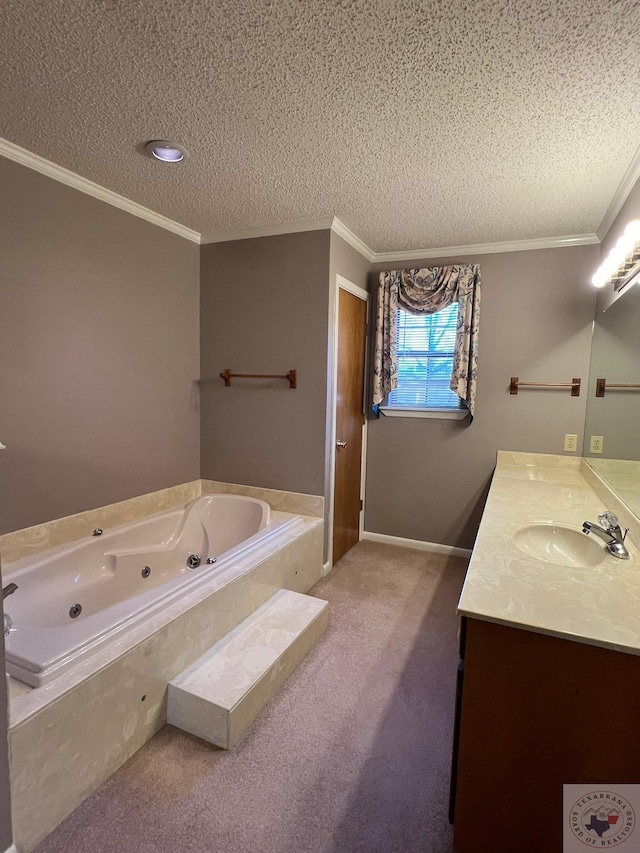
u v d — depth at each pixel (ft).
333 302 9.67
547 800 3.98
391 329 11.32
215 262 10.55
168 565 9.20
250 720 5.92
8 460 6.98
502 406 10.86
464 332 10.64
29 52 4.51
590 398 9.71
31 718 4.19
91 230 7.98
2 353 6.79
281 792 5.00
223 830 4.57
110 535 8.20
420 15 3.98
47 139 6.30
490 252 10.66
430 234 10.00
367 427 12.33
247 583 7.45
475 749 4.14
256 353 10.32
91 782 4.87
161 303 9.70
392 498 12.25
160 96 5.25
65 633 5.13
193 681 5.94
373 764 5.40
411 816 4.77
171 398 10.18
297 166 6.95
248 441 10.64
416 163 6.77
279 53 4.50
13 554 7.11
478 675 4.05
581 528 6.24
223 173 7.24
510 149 6.30
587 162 6.61
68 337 7.75
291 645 6.88
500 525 6.40
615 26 4.02
